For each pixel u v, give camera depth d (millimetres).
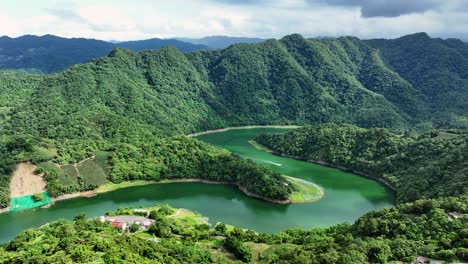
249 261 147125
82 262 116000
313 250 138375
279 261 133250
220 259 144125
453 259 120188
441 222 143250
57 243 142375
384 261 119688
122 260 117188
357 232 153625
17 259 131000
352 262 114938
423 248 126500
